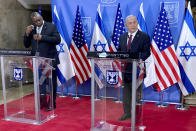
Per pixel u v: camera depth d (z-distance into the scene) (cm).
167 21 402
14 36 635
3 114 375
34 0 634
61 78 480
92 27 474
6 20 604
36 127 312
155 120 339
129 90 265
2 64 332
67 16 486
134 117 261
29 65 312
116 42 436
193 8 471
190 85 405
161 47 408
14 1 625
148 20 431
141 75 266
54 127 312
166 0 416
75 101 455
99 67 276
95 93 284
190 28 398
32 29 385
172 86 435
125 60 253
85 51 462
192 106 416
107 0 454
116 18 435
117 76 266
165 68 408
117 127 276
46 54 379
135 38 322
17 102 334
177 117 353
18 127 312
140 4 433
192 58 400
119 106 272
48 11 769
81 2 473
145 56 306
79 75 471
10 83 333
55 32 381
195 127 310
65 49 473
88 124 324
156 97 449
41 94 329
